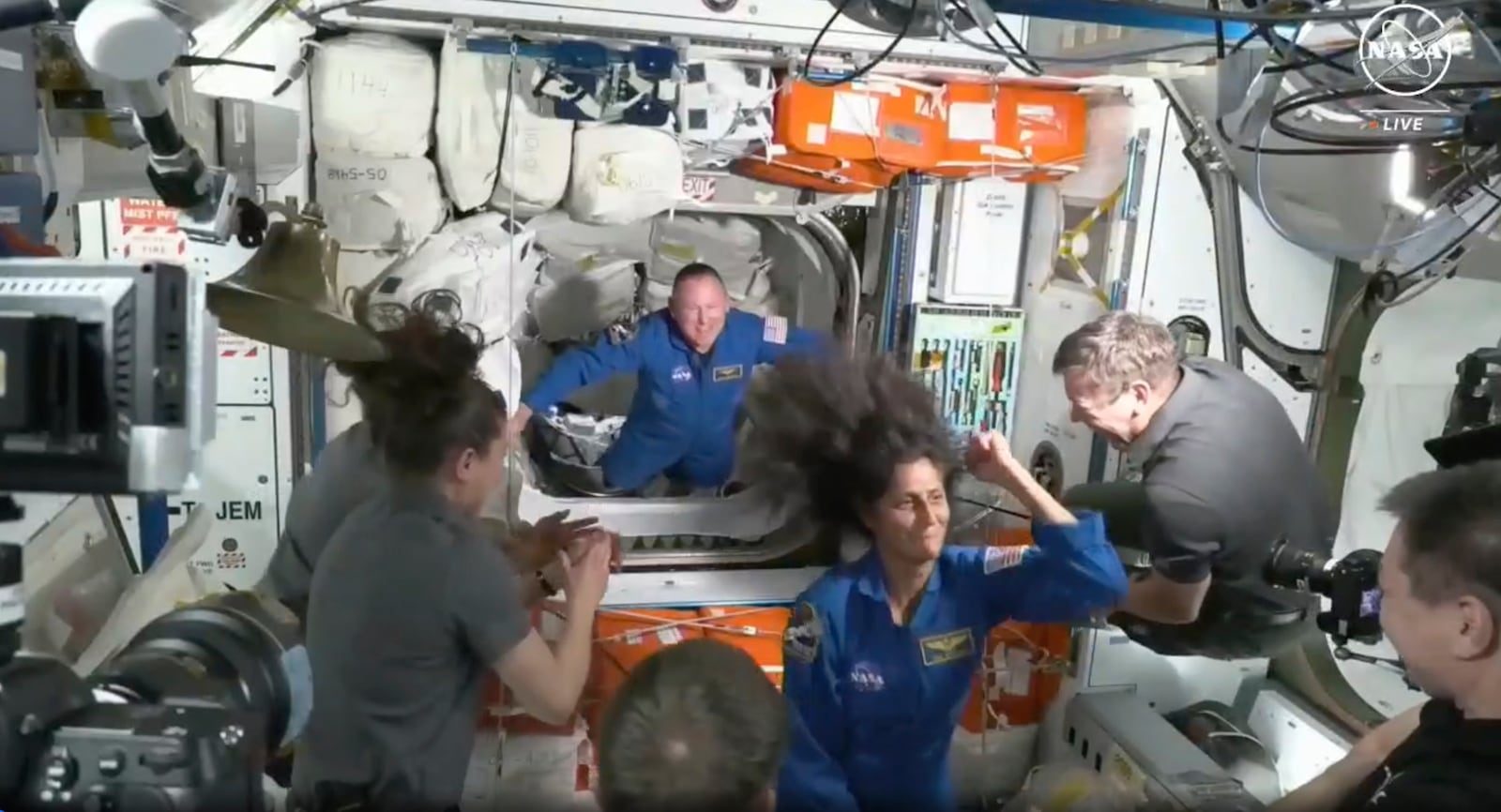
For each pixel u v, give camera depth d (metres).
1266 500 2.49
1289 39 2.00
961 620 2.08
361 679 1.82
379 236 2.86
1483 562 1.30
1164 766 2.87
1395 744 1.85
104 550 2.08
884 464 2.03
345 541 1.87
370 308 2.63
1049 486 3.60
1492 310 3.19
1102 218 3.31
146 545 2.62
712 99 3.00
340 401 2.76
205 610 1.17
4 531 0.92
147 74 1.07
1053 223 3.61
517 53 2.79
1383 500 1.56
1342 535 3.35
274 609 1.23
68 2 1.06
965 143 3.26
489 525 2.64
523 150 2.96
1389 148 2.19
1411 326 3.21
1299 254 3.24
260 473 2.75
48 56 1.75
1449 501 1.37
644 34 2.78
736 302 4.26
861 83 3.09
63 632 1.83
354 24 2.70
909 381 2.21
